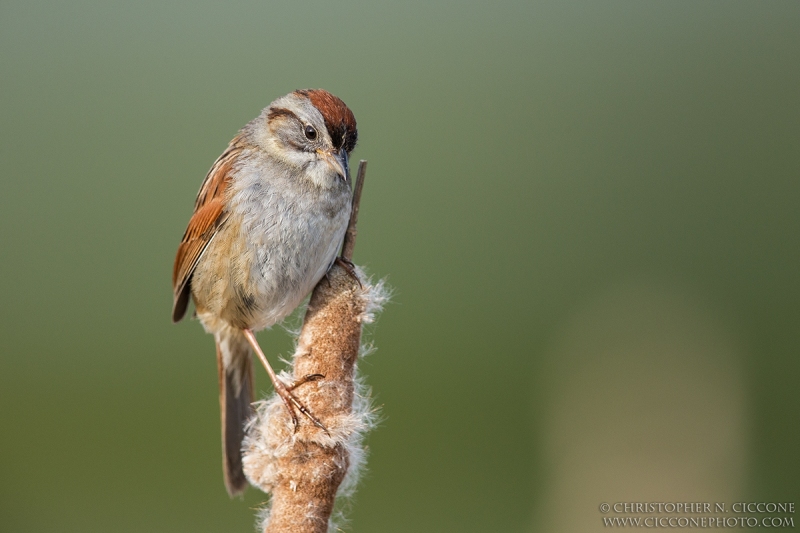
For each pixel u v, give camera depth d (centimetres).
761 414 1142
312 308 683
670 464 1068
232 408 847
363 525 1018
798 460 1055
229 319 798
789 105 1581
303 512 618
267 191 766
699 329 1239
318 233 762
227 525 1027
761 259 1349
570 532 1030
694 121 1554
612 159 1448
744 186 1428
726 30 1753
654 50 1711
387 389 1195
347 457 637
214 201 779
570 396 1185
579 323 1288
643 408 1138
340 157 769
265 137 793
